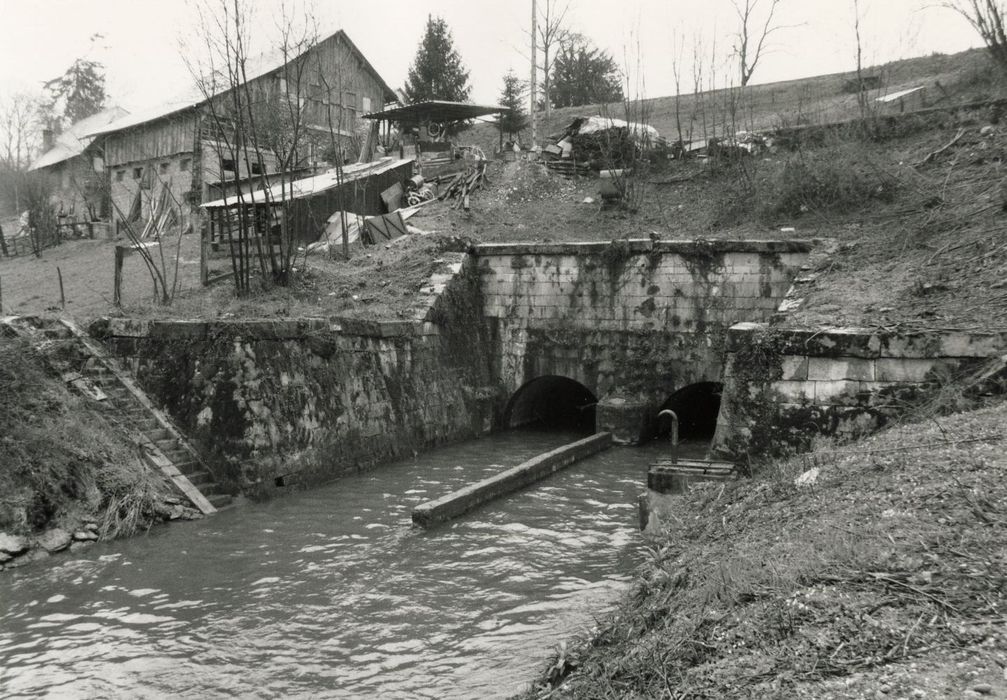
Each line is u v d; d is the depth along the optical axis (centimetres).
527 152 3164
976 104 2278
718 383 1966
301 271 2178
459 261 2195
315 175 3048
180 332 1583
